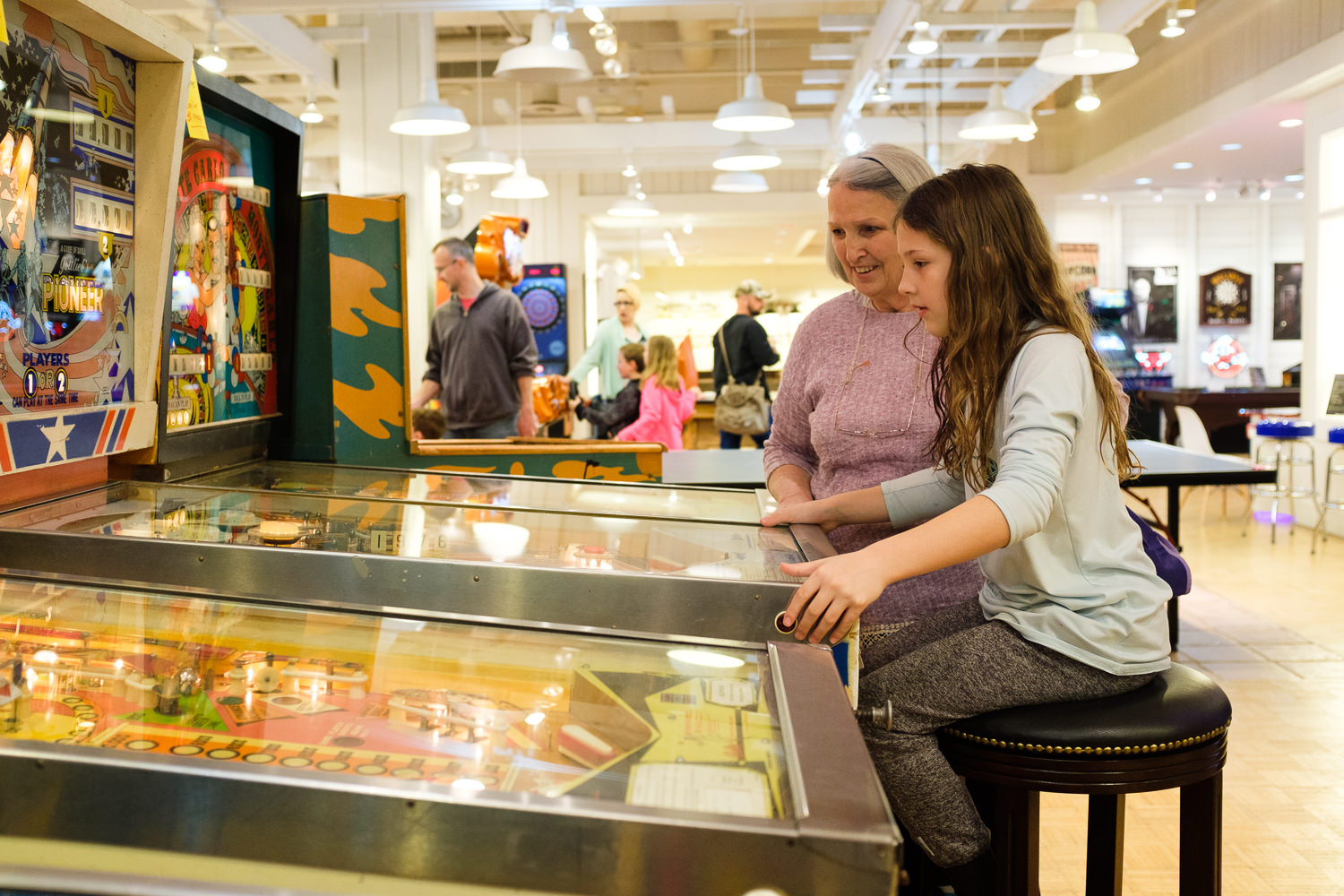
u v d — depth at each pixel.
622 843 0.66
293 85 8.95
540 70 5.36
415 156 7.66
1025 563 1.44
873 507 1.66
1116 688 1.48
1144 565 1.49
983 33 9.04
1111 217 14.98
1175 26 6.47
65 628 1.07
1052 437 1.27
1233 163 11.56
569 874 0.66
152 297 1.57
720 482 3.64
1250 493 7.70
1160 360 15.12
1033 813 1.81
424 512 1.58
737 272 25.78
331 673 0.97
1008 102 9.70
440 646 1.07
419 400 5.37
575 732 0.83
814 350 1.95
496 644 1.08
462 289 5.15
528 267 12.62
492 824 0.67
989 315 1.37
